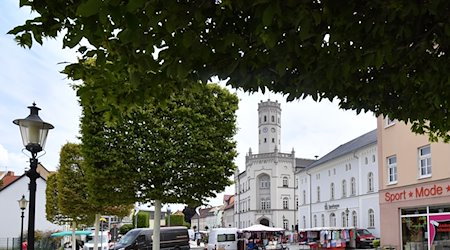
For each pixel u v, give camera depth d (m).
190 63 3.96
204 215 152.00
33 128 8.56
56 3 3.47
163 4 3.26
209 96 15.13
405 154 24.34
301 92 4.76
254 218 95.19
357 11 3.62
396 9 3.54
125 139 14.52
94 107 4.73
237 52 3.97
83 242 47.31
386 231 25.56
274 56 4.05
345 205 54.28
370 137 52.09
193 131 14.78
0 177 66.31
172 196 14.95
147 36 3.57
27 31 3.63
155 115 14.63
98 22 3.24
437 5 3.46
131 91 4.50
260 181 96.69
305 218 66.75
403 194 24.27
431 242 22.05
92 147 14.68
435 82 4.70
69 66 4.29
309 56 4.17
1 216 55.44
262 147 101.88
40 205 56.91
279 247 38.59
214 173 15.07
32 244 8.48
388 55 4.03
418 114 5.85
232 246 37.75
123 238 31.62
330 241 41.03
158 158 14.64
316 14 3.40
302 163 98.44
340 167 56.03
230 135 15.63
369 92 5.36
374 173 48.06
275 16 3.37
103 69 4.27
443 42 4.14
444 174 21.42
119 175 14.73
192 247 56.19
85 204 26.28
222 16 3.66
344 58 4.12
